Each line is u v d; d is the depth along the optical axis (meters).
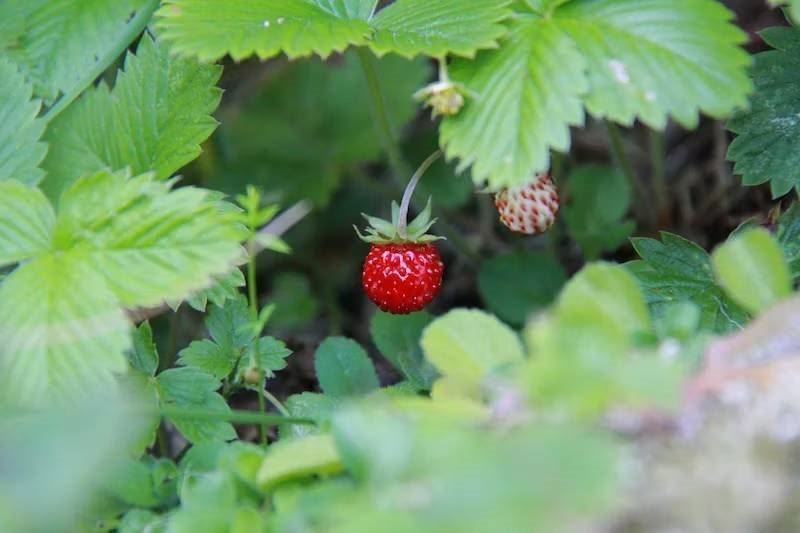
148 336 0.31
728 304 0.32
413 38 0.31
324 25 0.32
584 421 0.25
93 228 0.30
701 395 0.25
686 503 0.25
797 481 0.25
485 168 0.30
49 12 0.35
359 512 0.23
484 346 0.27
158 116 0.33
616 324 0.25
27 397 0.29
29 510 0.25
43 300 0.29
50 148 0.34
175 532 0.27
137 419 0.28
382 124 0.36
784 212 0.33
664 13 0.30
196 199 0.30
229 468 0.27
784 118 0.33
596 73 0.30
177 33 0.31
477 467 0.22
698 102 0.30
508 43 0.31
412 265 0.33
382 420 0.25
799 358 0.25
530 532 0.21
